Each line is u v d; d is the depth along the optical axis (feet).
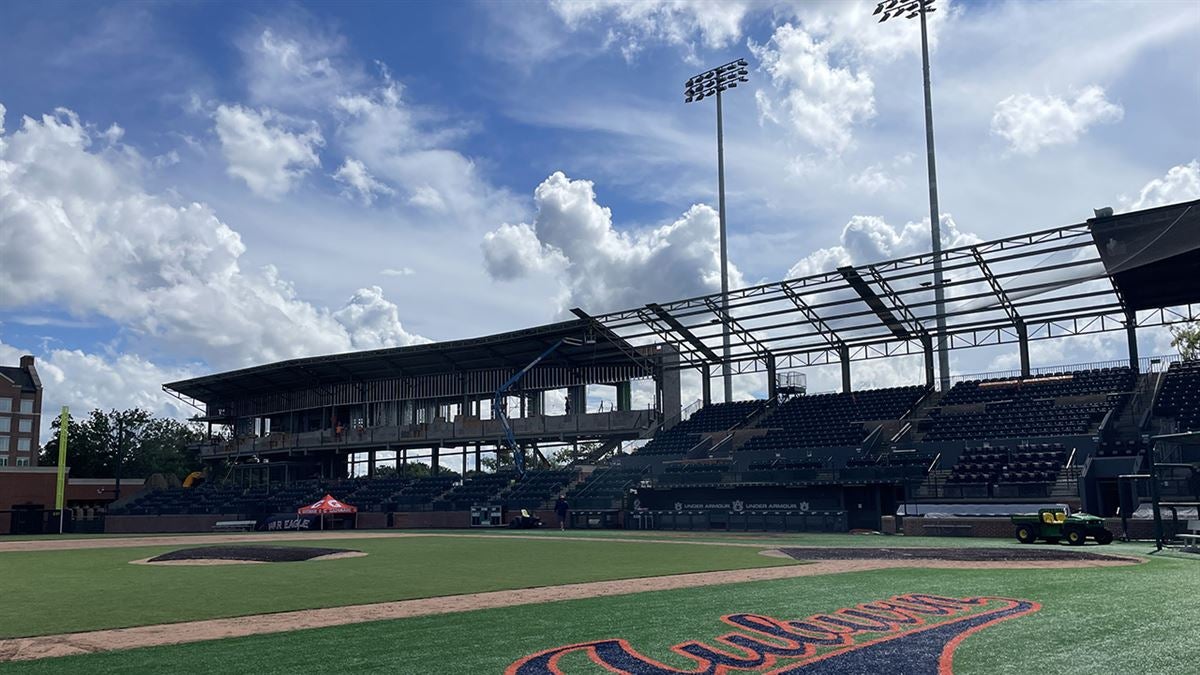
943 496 130.72
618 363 205.46
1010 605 40.83
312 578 63.77
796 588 50.34
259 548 104.53
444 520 190.60
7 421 385.91
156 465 353.72
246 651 33.27
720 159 211.20
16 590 58.49
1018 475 128.47
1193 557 69.51
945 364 168.45
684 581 56.75
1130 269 123.34
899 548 87.51
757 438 176.96
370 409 244.22
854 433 165.07
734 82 211.41
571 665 29.73
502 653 31.89
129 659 32.19
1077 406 147.23
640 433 200.23
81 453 342.23
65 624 41.63
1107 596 43.65
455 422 222.28
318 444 244.63
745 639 33.88
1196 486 104.12
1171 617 37.01
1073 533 89.61
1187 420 130.82
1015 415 152.15
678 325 175.63
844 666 29.09
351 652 32.63
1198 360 150.51
